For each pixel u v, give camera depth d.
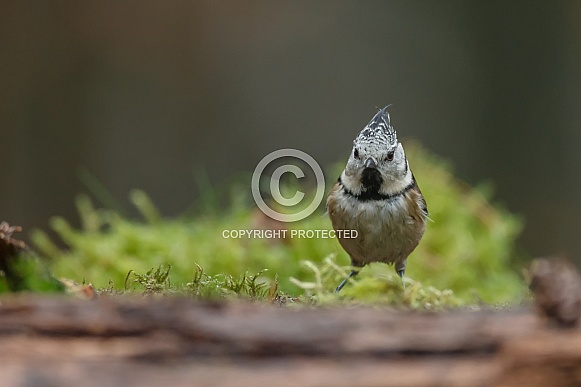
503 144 18.48
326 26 18.50
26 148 15.78
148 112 16.95
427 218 7.45
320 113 18.22
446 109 18.59
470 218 11.28
